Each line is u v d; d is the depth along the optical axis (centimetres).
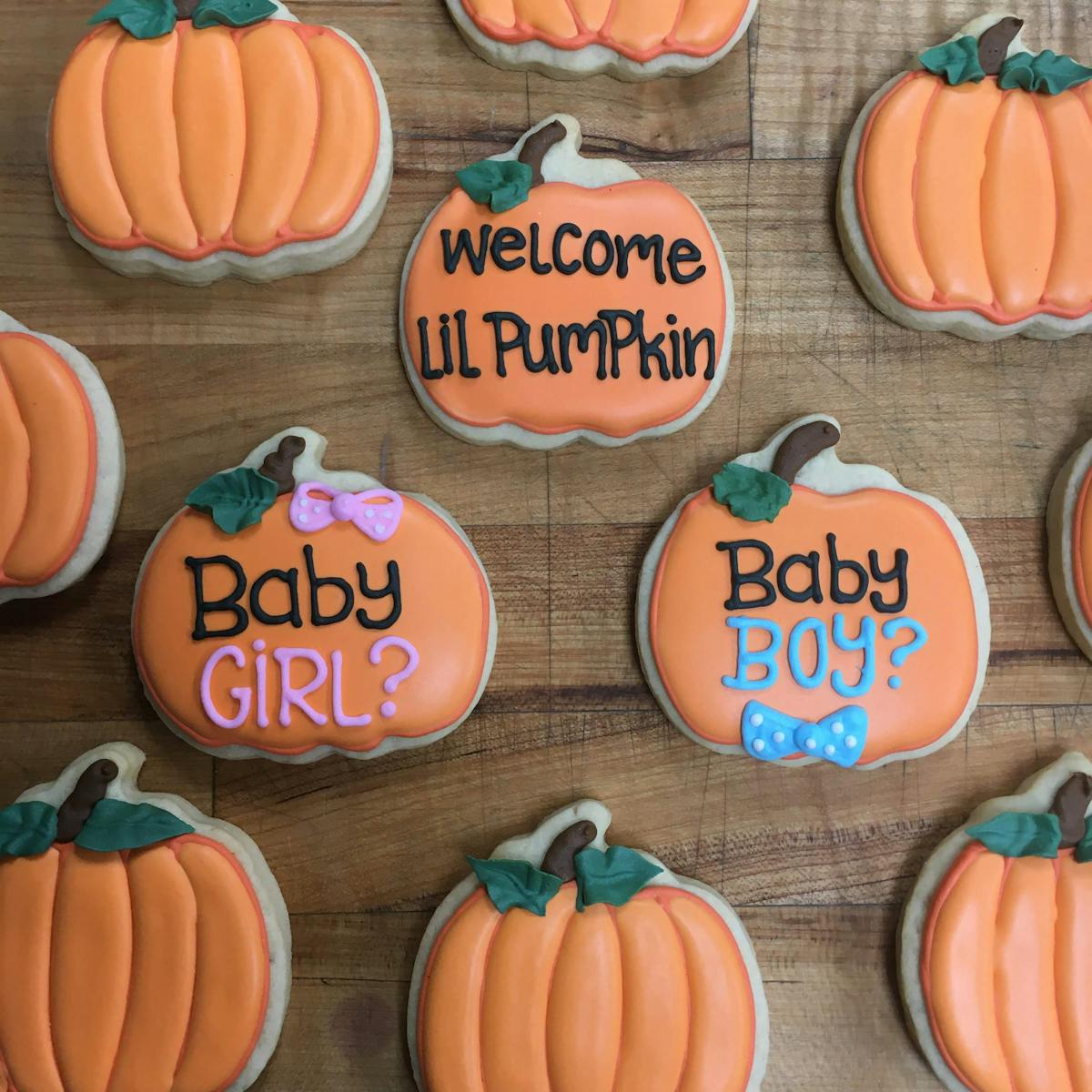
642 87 30
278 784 29
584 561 30
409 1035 28
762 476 29
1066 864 28
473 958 27
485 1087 27
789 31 31
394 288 30
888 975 29
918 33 30
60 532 28
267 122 28
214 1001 27
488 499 30
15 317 30
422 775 29
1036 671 30
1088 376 30
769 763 30
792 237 30
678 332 29
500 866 28
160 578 28
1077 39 30
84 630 29
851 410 30
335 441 30
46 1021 27
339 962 29
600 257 29
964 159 29
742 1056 28
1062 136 29
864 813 30
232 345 30
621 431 29
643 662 29
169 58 29
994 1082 28
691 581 28
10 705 29
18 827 27
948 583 29
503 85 30
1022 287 29
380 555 28
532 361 29
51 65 30
